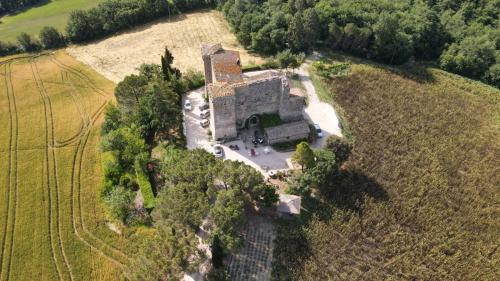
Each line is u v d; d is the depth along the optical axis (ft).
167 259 170.81
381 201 228.02
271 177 243.19
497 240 210.38
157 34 446.19
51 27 434.71
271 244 206.39
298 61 351.46
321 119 293.64
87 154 271.28
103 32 456.04
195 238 186.39
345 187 236.63
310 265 193.67
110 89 345.51
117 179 242.58
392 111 303.68
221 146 267.59
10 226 223.51
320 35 398.83
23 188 247.50
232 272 193.16
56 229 219.82
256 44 388.37
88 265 199.11
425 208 224.74
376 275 192.65
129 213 220.02
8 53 425.69
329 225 214.07
